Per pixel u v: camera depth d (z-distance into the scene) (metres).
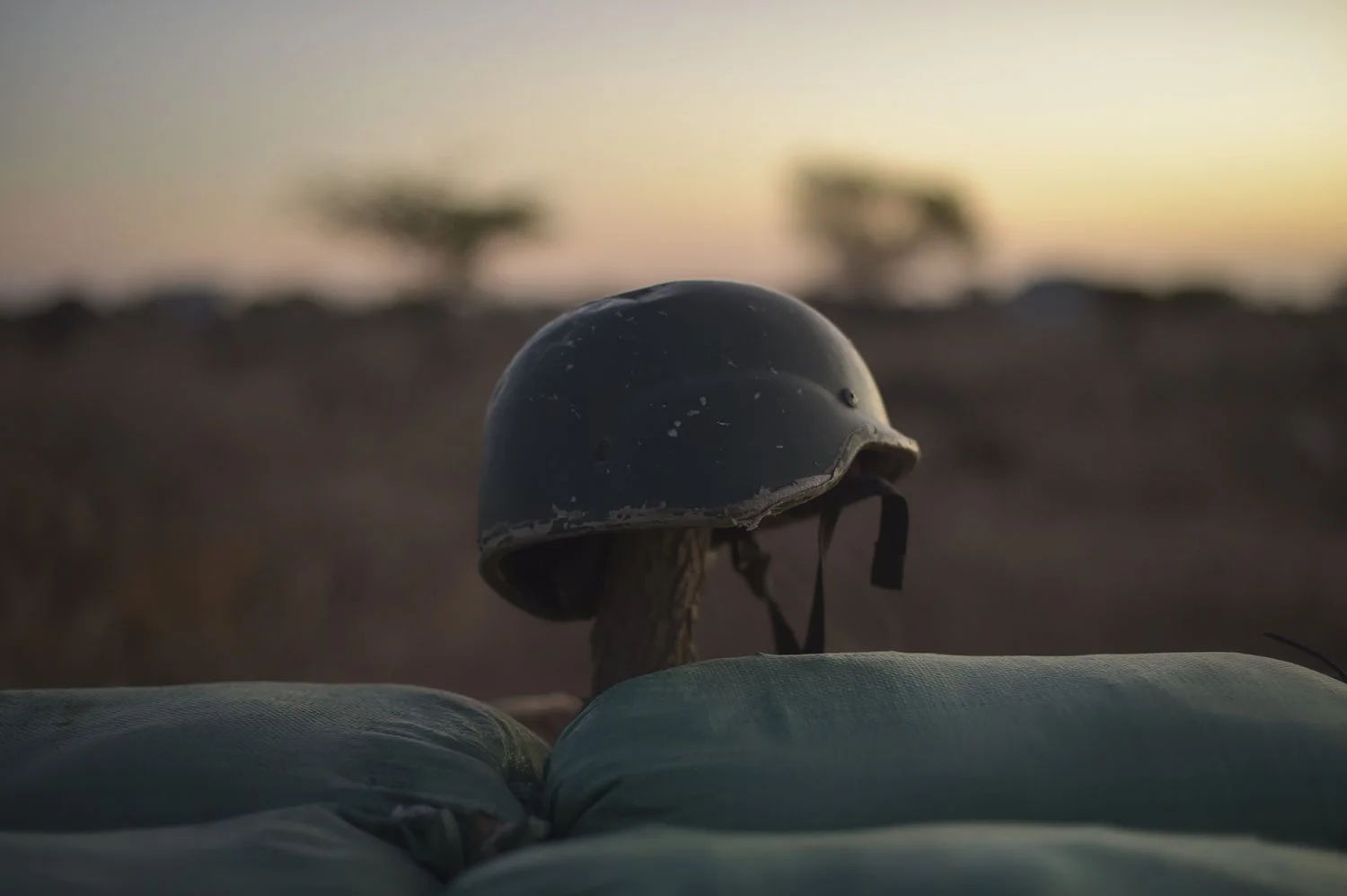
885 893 0.96
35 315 22.22
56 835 1.14
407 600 6.80
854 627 5.77
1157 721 1.26
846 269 29.91
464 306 24.11
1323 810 1.22
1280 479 10.84
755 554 1.92
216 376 15.72
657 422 1.43
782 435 1.45
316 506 9.05
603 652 1.65
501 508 1.50
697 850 1.04
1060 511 9.70
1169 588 7.30
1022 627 6.51
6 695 1.49
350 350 17.61
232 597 6.41
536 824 1.23
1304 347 15.38
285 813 1.21
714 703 1.29
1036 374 15.63
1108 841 1.03
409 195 24.31
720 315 1.50
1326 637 6.49
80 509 7.36
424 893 1.16
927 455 11.89
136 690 1.51
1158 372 15.26
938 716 1.27
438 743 1.39
